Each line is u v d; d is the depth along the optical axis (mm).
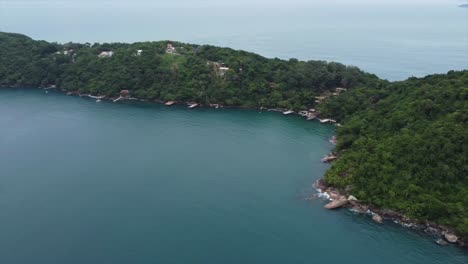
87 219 112438
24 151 157250
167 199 123750
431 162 118125
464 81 146250
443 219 106375
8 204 118938
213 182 134875
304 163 150750
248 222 112688
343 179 126000
